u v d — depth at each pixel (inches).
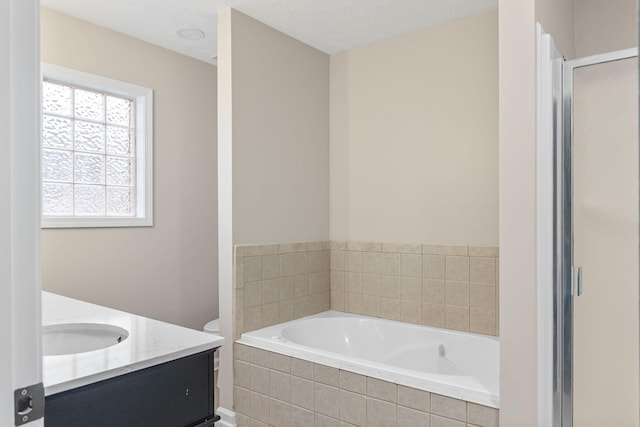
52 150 113.0
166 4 105.7
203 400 61.0
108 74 119.0
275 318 118.8
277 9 108.4
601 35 96.3
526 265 68.9
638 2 14.0
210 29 119.6
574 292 73.5
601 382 71.7
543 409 68.9
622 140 69.5
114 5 106.0
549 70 68.9
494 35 109.0
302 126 127.9
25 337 22.4
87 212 119.7
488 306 110.1
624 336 70.3
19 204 21.9
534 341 68.2
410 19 114.0
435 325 118.1
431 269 118.8
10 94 21.4
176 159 135.9
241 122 109.9
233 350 109.3
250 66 112.1
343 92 135.0
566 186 73.7
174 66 135.1
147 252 129.1
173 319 135.6
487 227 110.6
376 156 128.6
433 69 118.4
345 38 125.6
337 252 135.9
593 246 72.1
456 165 115.0
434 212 118.6
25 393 22.4
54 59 108.7
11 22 21.4
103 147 123.0
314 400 96.2
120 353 55.9
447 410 79.5
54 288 109.8
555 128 72.4
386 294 126.3
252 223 113.1
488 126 110.1
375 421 88.0
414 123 121.7
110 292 120.6
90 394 48.8
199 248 142.8
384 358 120.6
